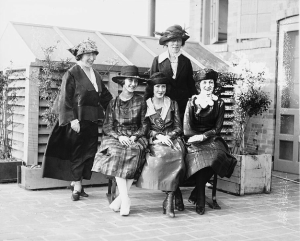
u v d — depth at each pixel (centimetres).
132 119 506
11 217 453
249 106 657
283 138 772
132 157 478
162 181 466
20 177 605
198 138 491
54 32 692
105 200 540
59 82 597
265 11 793
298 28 741
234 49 843
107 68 633
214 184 519
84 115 537
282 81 772
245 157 592
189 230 428
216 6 912
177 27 544
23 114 632
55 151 546
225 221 464
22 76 633
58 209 491
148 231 420
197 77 509
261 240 403
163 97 516
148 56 716
